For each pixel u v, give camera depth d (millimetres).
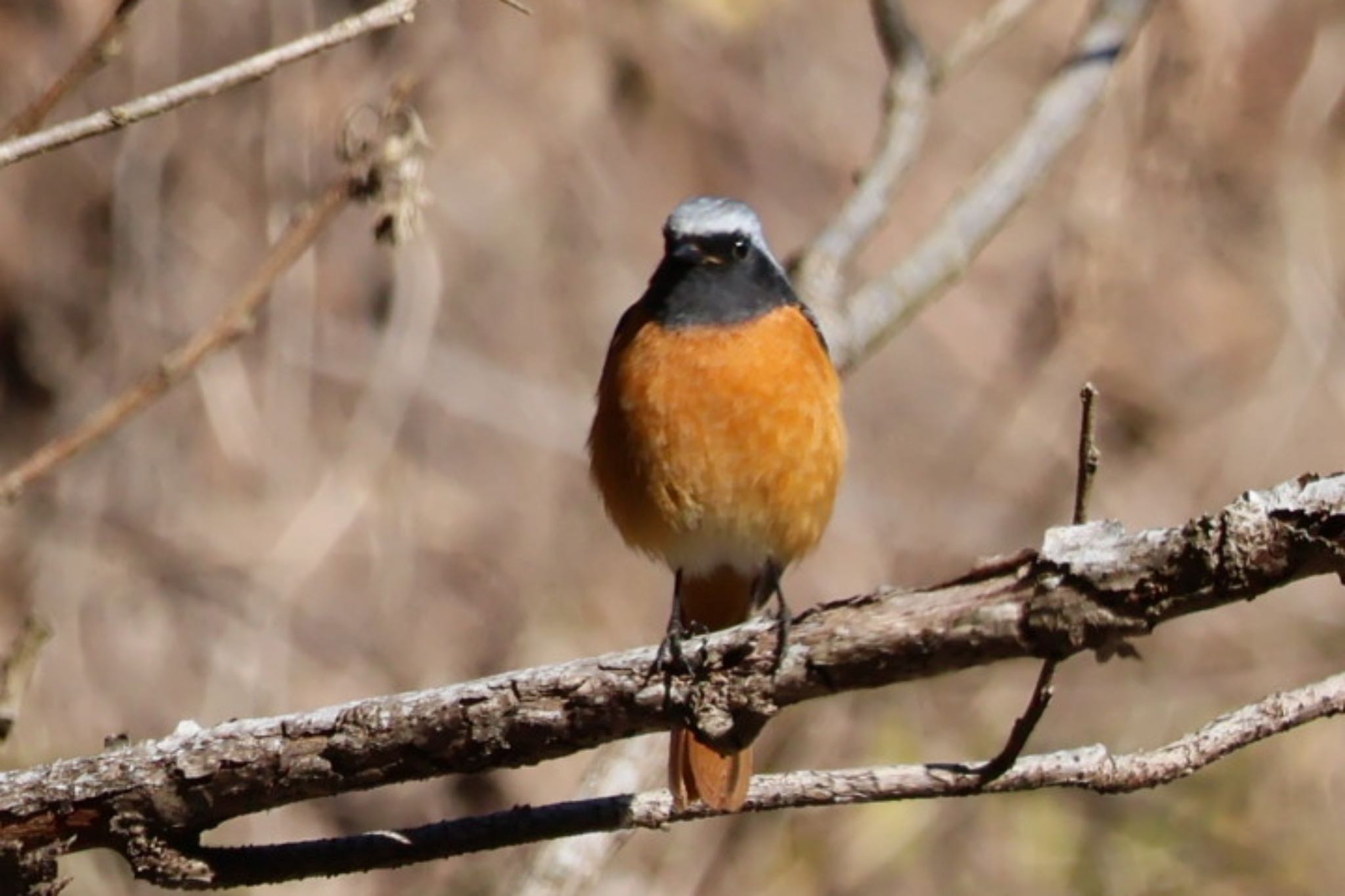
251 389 13875
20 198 13656
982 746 13352
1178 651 14219
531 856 8266
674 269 8008
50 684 12961
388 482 14273
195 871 5609
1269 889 13250
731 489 7953
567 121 14875
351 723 5387
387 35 13664
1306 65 15102
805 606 14461
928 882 12977
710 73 15656
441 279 14734
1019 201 9547
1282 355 15195
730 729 5180
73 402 13547
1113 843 13328
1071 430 15148
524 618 14172
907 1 16828
